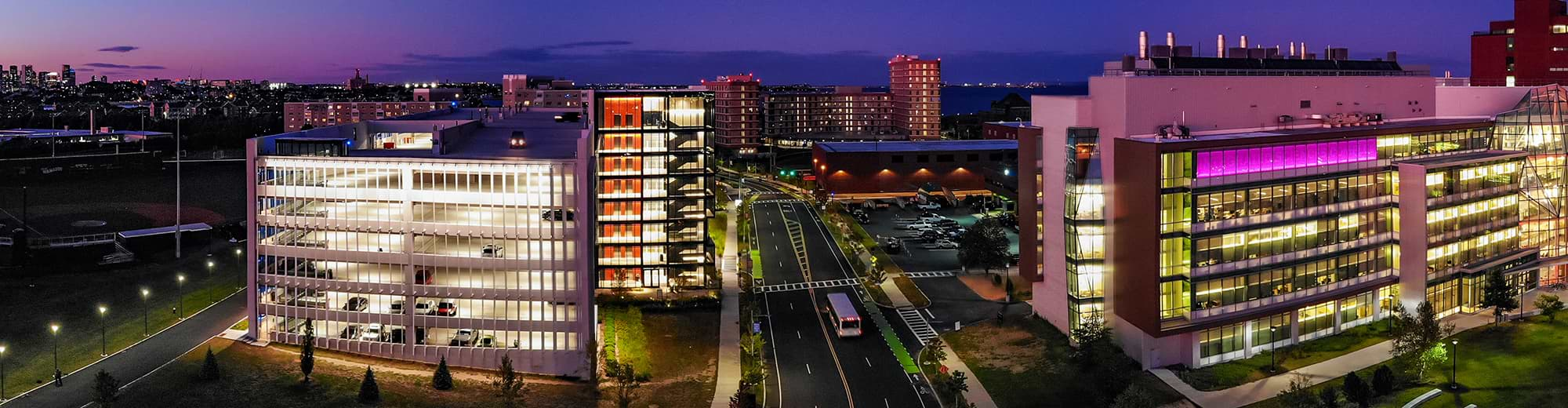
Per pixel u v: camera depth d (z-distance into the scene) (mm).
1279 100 118500
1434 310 119000
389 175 109250
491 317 109938
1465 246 124250
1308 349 113000
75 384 98562
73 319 123438
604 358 116562
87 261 155500
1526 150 132375
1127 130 109375
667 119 149875
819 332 131375
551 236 107750
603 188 150625
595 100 148375
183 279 145625
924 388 108000
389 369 107812
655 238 152250
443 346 110875
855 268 171250
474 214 108500
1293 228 111750
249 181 112812
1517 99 133250
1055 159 120938
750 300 140625
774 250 192125
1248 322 111000
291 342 114500
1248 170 107500
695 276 153500
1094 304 116312
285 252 112938
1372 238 119500
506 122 179625
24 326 120000
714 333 130250
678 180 151125
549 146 136500
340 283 111875
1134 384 94188
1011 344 120500
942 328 131375
